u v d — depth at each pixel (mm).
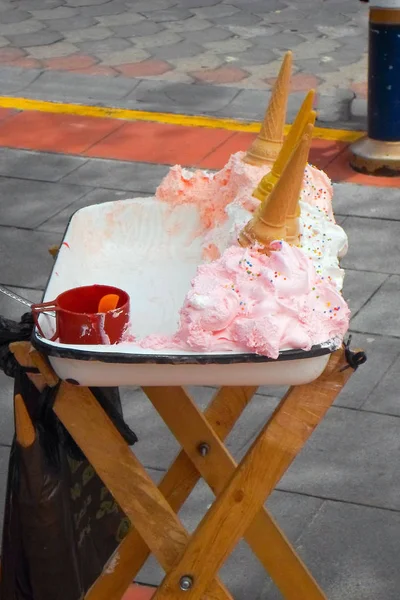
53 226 6098
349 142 7273
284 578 2814
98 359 2197
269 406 4441
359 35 9828
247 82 8500
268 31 9961
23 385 2570
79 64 8891
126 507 2531
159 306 2756
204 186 3102
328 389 2396
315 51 9328
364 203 6352
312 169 3080
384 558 3561
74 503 2811
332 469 4035
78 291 2416
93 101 8094
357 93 8148
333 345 2275
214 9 10734
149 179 6715
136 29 9992
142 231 3072
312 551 3590
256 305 2250
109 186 6629
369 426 4297
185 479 3125
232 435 4234
